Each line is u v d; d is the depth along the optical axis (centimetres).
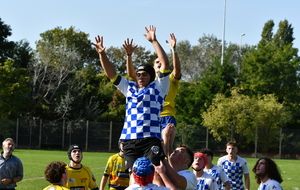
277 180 760
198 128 4744
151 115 526
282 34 8069
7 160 1077
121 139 536
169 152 593
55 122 4853
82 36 7450
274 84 5594
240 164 1161
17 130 4734
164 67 549
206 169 1000
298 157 4706
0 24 5591
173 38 627
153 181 542
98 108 5775
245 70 5856
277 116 4672
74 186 949
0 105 4594
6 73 4638
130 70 611
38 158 3212
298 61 5788
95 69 7144
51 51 5675
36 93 5384
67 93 5175
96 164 2872
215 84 5312
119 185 1089
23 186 1698
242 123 4606
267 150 4744
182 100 5231
